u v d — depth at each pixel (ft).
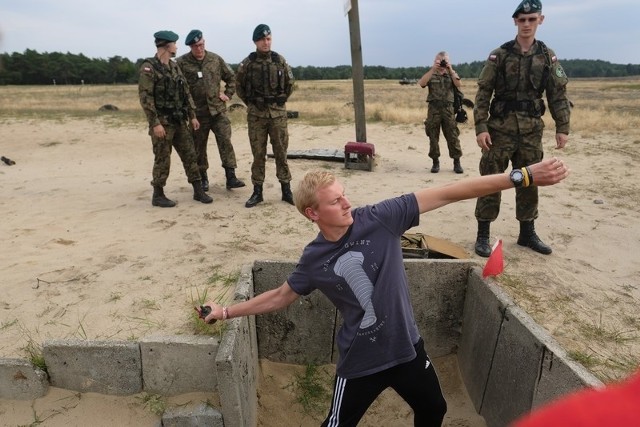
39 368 9.43
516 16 13.01
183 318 10.82
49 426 9.12
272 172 24.81
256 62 17.48
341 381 7.29
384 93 105.09
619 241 15.53
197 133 20.33
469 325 11.31
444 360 12.19
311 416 10.88
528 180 6.88
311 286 7.30
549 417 2.29
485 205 14.14
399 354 7.03
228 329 9.29
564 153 29.30
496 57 13.47
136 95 107.34
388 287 6.87
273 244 15.16
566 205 19.11
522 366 8.97
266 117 17.94
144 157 30.81
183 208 18.81
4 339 10.37
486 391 10.39
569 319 10.96
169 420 9.07
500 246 10.26
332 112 52.80
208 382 9.40
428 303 11.76
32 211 18.97
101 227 16.89
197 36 19.02
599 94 97.14
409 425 10.56
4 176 25.61
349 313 7.06
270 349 12.05
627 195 20.40
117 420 9.23
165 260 14.01
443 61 23.38
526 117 13.50
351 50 24.86
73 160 30.09
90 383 9.54
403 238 13.69
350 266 6.85
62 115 52.34
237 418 8.92
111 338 10.22
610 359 9.41
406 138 36.17
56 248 15.07
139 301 11.67
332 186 6.63
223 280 12.57
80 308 11.45
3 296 12.05
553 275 13.08
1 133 39.96
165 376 9.43
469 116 46.70
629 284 12.74
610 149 30.04
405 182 22.91
